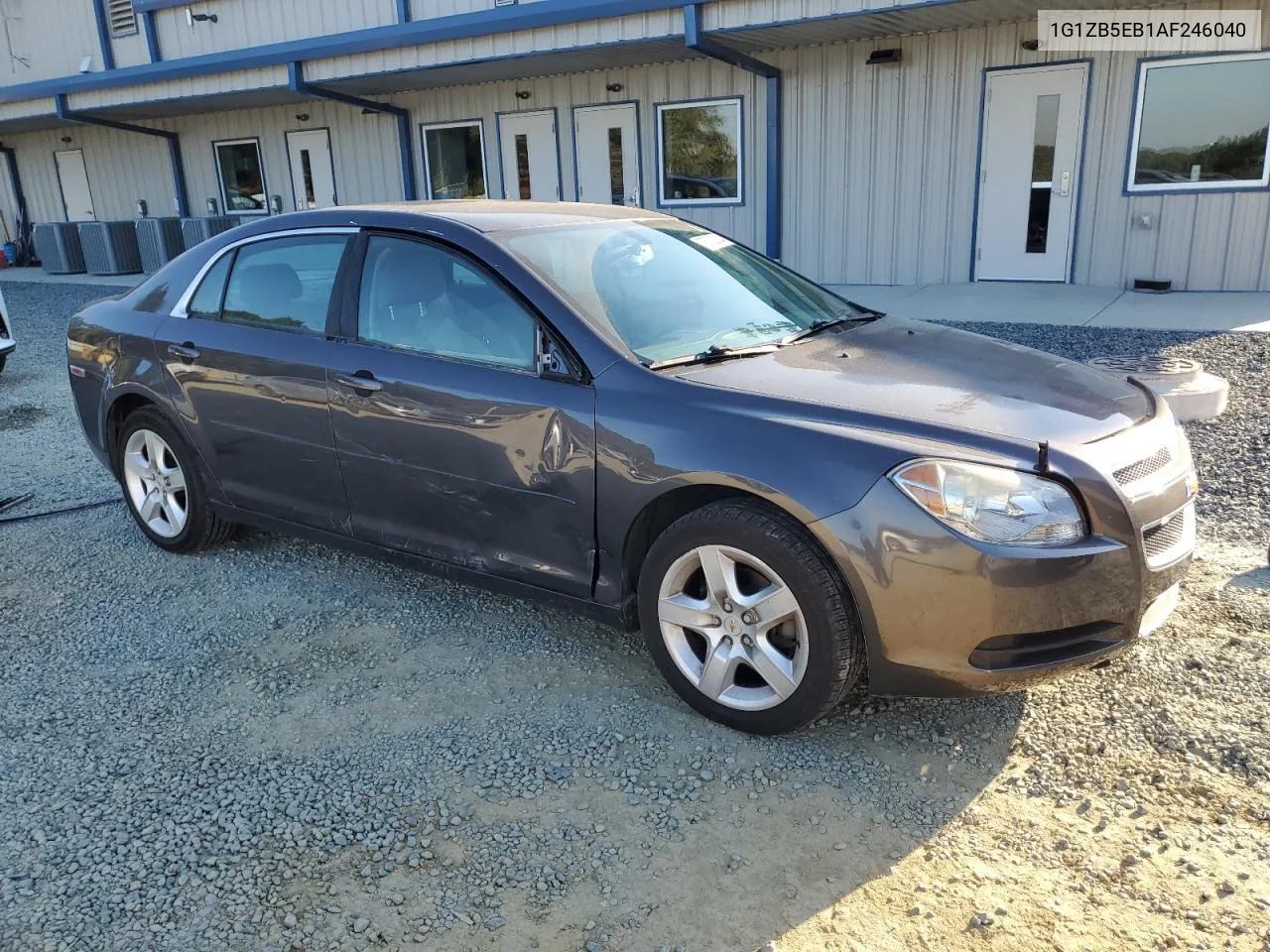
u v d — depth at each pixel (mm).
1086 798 2617
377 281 3605
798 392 2920
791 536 2717
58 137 20547
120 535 4773
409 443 3432
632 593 3156
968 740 2891
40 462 6098
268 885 2389
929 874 2367
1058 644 2643
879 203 11742
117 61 17812
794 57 11789
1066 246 10883
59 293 15734
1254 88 9555
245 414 3918
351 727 3055
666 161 13289
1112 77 10148
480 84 14492
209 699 3236
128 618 3854
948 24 10453
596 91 13500
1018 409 2857
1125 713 2971
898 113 11336
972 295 10680
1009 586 2541
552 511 3164
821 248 12266
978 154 11023
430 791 2730
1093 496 2600
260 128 17219
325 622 3770
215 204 18469
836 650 2699
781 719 2834
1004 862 2398
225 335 3994
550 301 3193
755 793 2686
